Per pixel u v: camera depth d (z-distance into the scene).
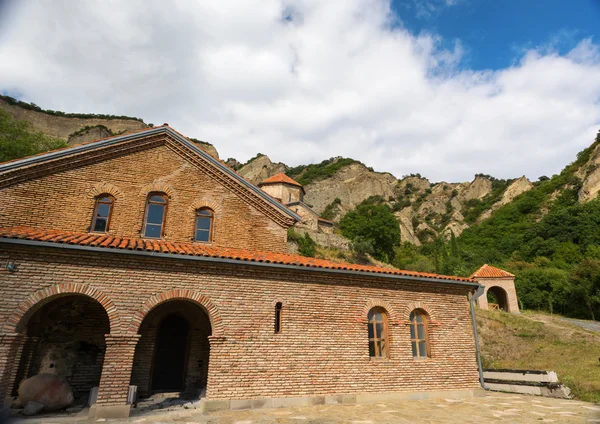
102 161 13.51
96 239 11.02
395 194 146.00
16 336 8.90
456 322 14.60
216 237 14.14
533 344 24.08
